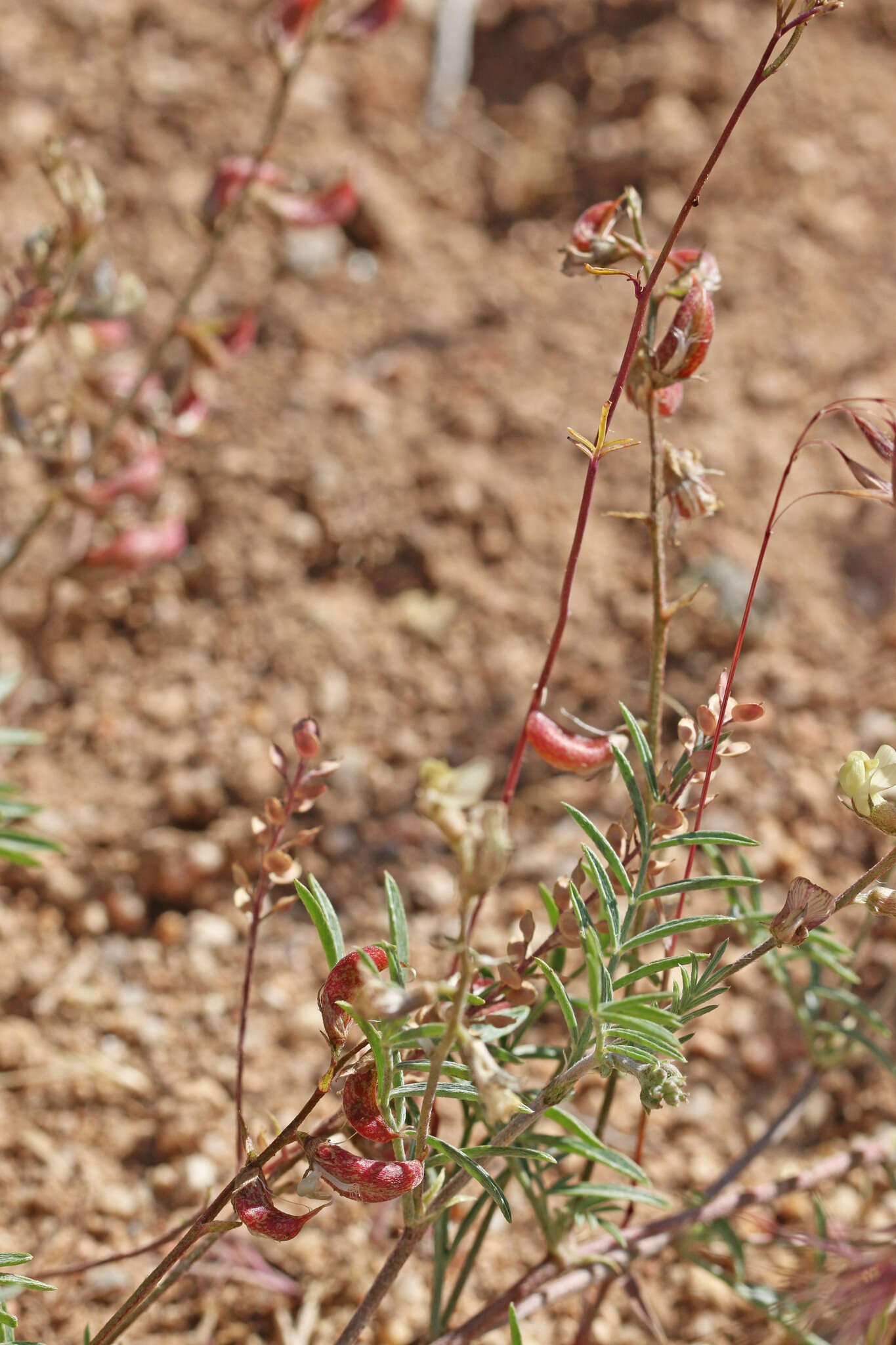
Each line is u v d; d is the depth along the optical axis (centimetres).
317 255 432
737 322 410
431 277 438
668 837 153
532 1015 185
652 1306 232
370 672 342
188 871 297
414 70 493
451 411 393
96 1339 156
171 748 325
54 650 343
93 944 290
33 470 371
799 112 467
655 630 162
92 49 475
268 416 391
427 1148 143
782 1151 260
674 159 455
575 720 162
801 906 134
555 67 497
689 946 271
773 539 361
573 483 375
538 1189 237
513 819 314
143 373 266
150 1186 249
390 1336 226
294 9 252
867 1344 182
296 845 162
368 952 131
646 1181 152
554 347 412
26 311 229
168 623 350
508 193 464
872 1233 183
